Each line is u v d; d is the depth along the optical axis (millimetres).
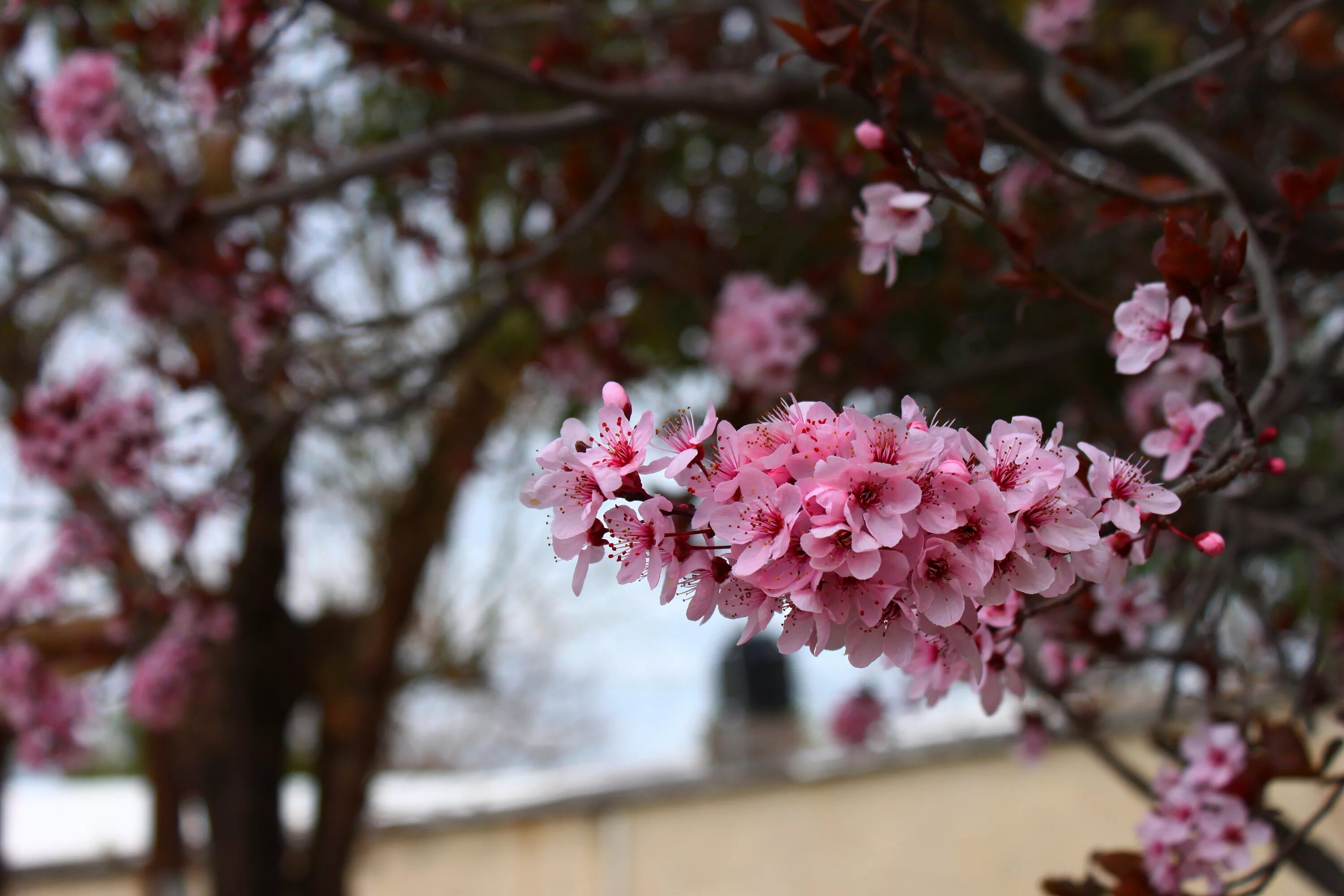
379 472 5816
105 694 4227
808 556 1150
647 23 4305
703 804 6289
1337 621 3146
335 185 2758
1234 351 2094
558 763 8547
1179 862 1949
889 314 3805
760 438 1190
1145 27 4453
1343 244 1994
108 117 3270
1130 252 3754
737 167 4672
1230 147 3607
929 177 1904
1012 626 1482
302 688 5223
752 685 6613
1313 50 3424
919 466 1116
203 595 4273
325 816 5027
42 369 4605
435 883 6098
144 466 3281
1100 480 1326
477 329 3850
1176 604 2734
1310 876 1995
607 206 2896
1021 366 3607
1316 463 4707
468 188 3752
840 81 1868
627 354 4312
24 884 5859
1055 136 2670
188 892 6305
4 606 4008
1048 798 6156
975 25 2572
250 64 2562
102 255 3566
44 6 3400
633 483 1270
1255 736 2107
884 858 6152
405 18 2695
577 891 6117
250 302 3424
